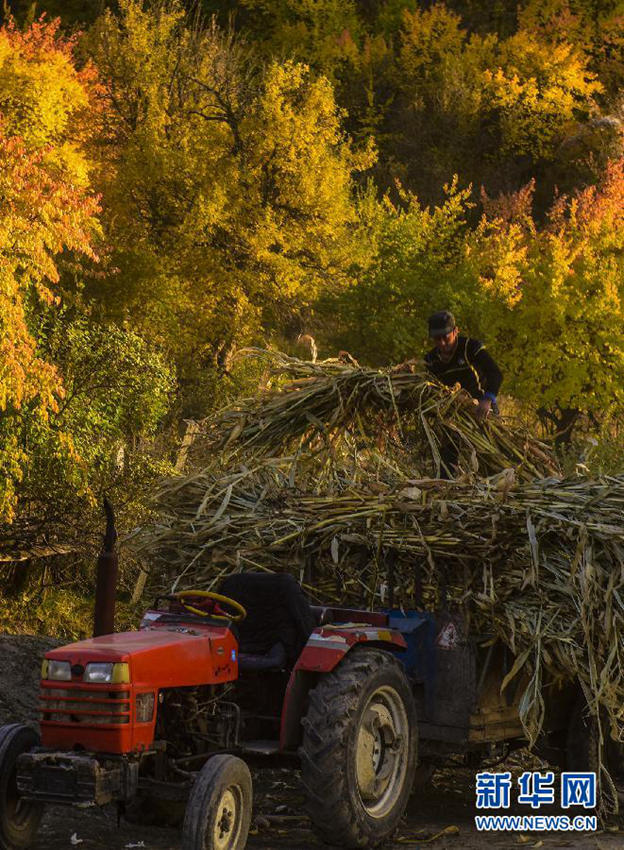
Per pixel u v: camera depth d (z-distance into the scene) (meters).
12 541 14.45
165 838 5.70
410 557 6.33
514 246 25.92
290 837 5.84
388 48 49.22
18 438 13.62
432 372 8.38
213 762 5.00
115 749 4.81
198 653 5.27
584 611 5.95
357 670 5.55
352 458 8.02
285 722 5.41
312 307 26.64
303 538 6.60
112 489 14.38
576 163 43.75
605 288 24.62
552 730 6.52
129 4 28.25
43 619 14.31
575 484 6.55
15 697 7.91
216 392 22.77
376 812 5.59
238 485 7.53
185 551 7.02
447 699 6.11
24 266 12.62
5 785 5.01
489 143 45.56
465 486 6.57
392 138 44.91
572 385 24.53
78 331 15.04
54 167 19.73
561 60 45.59
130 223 25.05
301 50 45.31
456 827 6.14
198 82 27.39
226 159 25.81
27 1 39.38
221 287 25.66
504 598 6.16
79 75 24.44
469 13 54.41
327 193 26.97
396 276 24.50
